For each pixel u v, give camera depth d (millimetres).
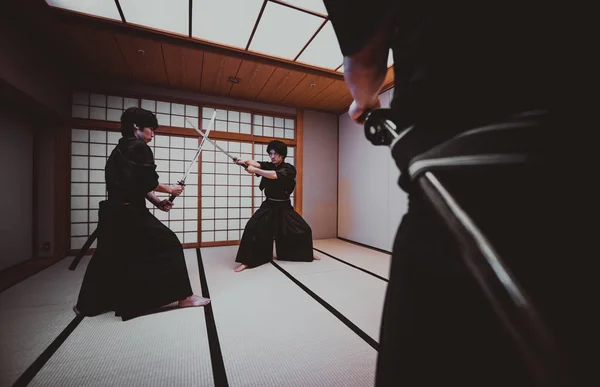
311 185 5043
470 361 278
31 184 3203
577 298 205
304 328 1704
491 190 253
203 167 4312
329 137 5207
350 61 528
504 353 250
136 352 1427
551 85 230
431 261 331
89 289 1810
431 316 323
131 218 1720
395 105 400
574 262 208
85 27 2525
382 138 509
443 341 305
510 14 258
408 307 355
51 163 3334
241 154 4578
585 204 206
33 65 2658
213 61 3207
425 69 337
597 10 217
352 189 4879
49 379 1219
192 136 4199
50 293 2207
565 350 204
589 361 197
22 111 3049
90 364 1325
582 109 213
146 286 1750
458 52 296
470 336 280
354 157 4844
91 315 1794
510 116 248
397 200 3928
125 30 2652
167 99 4004
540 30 240
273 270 2953
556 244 216
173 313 1870
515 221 237
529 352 219
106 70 3430
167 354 1414
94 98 3656
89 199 3646
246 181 4621
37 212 3254
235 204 4543
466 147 275
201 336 1590
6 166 2855
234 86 3951
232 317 1831
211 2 2318
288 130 4945
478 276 250
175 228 4160
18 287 2348
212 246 4328
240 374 1272
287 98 4430
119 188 1705
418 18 355
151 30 2678
